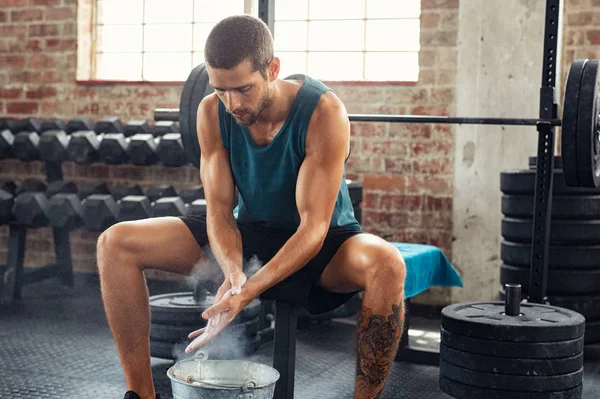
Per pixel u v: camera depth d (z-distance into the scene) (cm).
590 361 323
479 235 411
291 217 205
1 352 306
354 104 430
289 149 197
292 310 194
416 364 311
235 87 180
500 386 230
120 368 288
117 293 191
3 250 505
